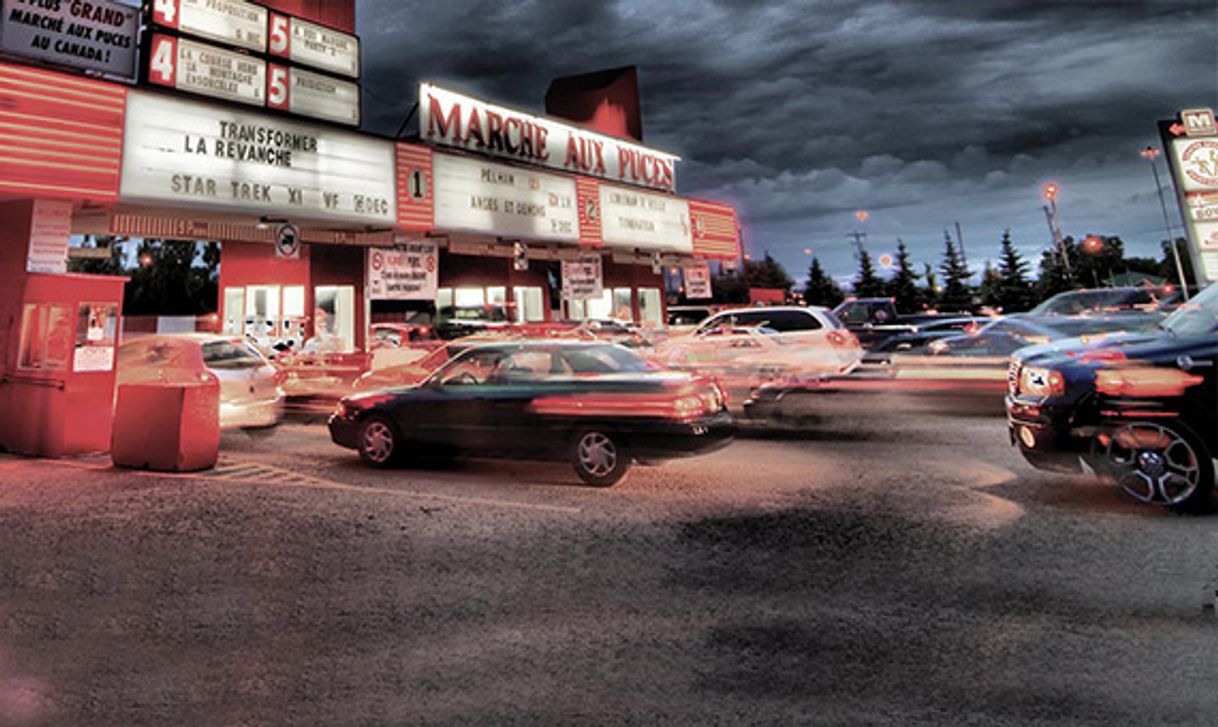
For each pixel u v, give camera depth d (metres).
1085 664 2.72
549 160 18.28
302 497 5.79
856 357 12.34
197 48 11.84
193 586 3.76
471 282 26.86
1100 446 5.01
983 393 12.13
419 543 4.51
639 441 6.00
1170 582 3.52
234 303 24.30
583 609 3.42
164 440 6.94
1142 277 56.47
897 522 4.80
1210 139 13.88
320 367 17.25
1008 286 62.38
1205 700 2.42
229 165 11.38
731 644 3.00
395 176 14.02
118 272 43.47
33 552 4.35
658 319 33.28
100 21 10.30
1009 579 3.66
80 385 7.91
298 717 2.44
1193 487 4.65
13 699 2.59
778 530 4.69
